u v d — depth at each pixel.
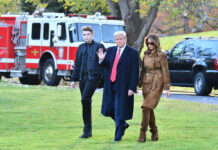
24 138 27.64
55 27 68.44
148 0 78.06
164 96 57.91
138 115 38.28
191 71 60.62
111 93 27.33
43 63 70.75
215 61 57.75
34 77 77.56
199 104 46.59
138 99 50.72
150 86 26.53
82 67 28.30
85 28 28.19
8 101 45.50
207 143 26.30
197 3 97.81
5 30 74.25
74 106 43.00
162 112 40.03
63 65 67.19
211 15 135.50
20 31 73.50
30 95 51.66
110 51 27.36
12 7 96.69
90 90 27.92
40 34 70.31
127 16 83.19
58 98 49.50
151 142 26.58
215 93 69.12
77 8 94.06
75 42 66.19
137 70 26.78
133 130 30.97
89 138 27.81
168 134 29.42
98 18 67.75
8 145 25.52
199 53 60.12
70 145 25.52
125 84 26.78
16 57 74.25
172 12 87.75
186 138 28.02
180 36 133.00
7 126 31.80
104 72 28.42
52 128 31.27
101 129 31.17
